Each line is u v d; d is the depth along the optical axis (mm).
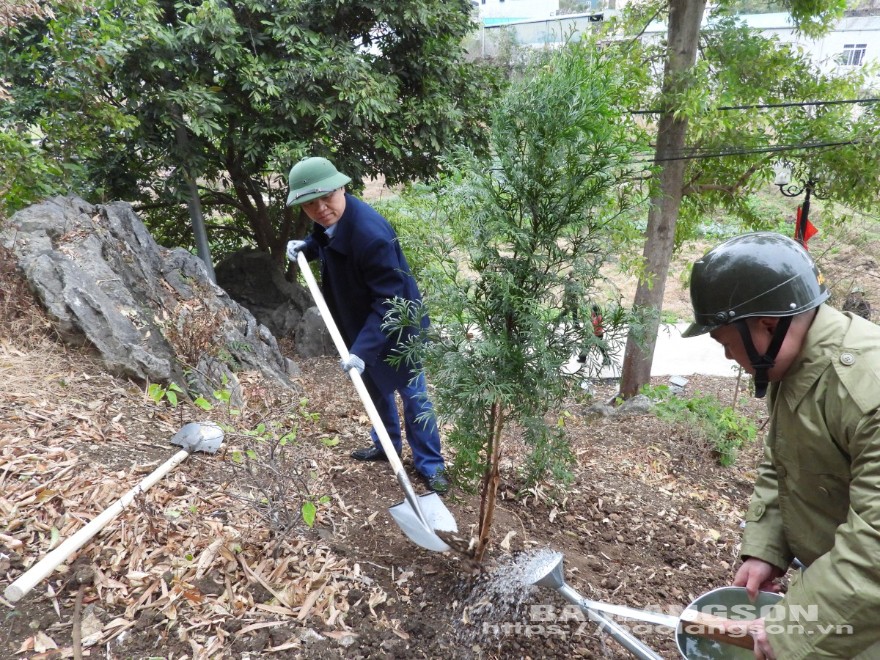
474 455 2283
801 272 1456
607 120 2033
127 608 2008
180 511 2504
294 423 3945
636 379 8250
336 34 7363
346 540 2695
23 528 2227
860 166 7348
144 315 4145
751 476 5586
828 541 1632
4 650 1777
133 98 6613
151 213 9406
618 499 4000
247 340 5305
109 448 2854
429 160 8094
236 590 2184
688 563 3346
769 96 8117
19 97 5523
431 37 7652
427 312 2297
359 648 2072
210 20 6293
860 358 1378
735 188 8211
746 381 8617
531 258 2096
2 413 2891
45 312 3713
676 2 7156
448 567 2609
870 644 1299
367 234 2781
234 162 8367
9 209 4797
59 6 5340
